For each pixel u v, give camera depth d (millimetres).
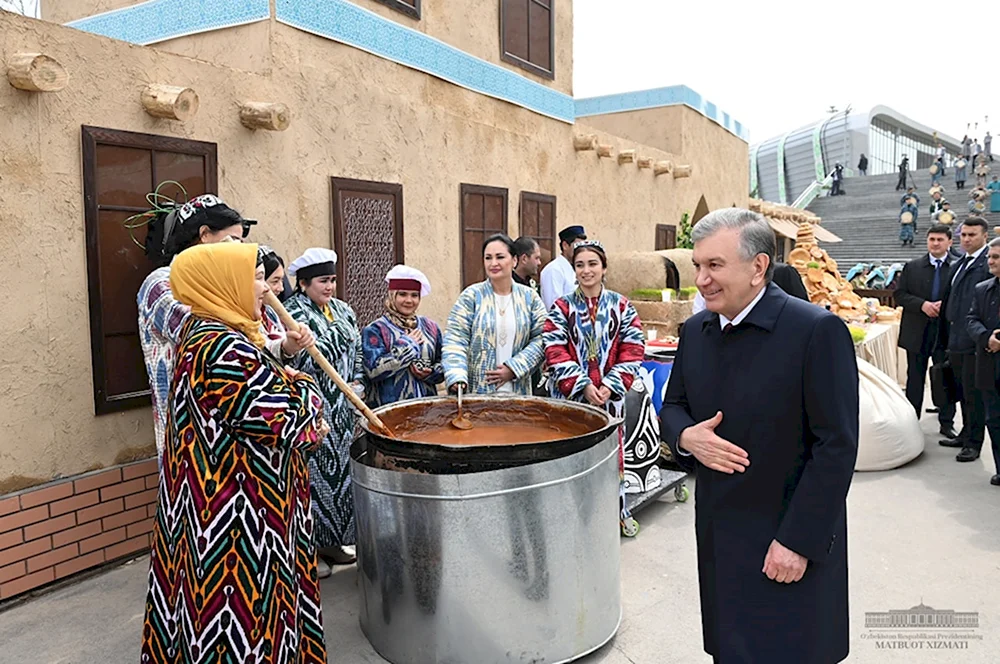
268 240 4430
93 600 3428
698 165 11328
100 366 3604
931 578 3701
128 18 5074
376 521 2891
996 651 3031
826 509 1908
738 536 2088
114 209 3643
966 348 5621
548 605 2812
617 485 3143
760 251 2010
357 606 3477
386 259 5332
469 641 2760
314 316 3609
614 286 7438
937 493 4984
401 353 3771
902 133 49594
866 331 7980
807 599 2010
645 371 4742
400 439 2924
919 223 24906
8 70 3160
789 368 1979
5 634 3141
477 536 2701
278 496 2211
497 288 3992
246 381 2090
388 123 5312
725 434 2100
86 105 3492
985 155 29281
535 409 3395
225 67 4129
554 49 7523
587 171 8203
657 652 3057
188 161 3959
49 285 3400
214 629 2123
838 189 32344
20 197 3270
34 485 3404
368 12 5172
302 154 4637
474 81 6348
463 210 6160
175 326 2701
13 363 3289
